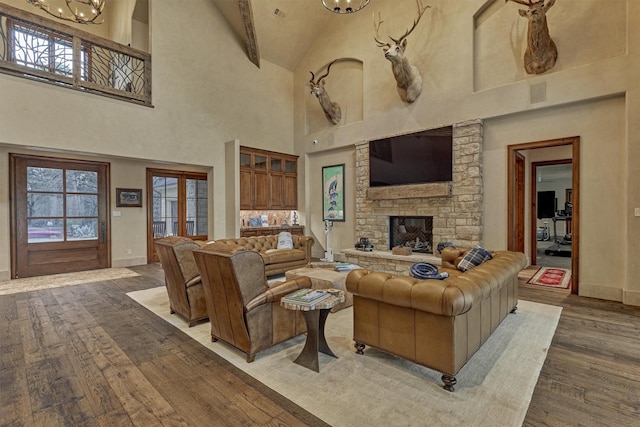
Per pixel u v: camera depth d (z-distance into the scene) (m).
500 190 4.90
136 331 3.10
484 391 2.03
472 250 3.65
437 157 5.41
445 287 1.95
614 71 3.87
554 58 4.31
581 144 4.20
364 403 1.92
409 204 5.83
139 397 2.01
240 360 2.50
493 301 2.69
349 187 7.17
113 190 6.35
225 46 6.98
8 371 2.33
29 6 7.10
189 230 7.54
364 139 6.54
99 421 1.78
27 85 4.47
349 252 6.24
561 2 4.29
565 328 3.06
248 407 1.90
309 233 8.05
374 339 2.43
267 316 2.56
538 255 7.67
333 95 7.34
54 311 3.68
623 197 3.92
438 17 5.42
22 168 5.34
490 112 4.84
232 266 2.34
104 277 5.47
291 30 7.25
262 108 7.64
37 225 5.52
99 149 5.14
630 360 2.43
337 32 7.09
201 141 6.54
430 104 5.53
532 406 1.88
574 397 1.96
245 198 7.24
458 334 2.04
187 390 2.08
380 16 6.24
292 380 2.20
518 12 4.35
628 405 1.88
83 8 7.76
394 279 2.21
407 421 1.76
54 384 2.16
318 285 3.69
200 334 3.03
